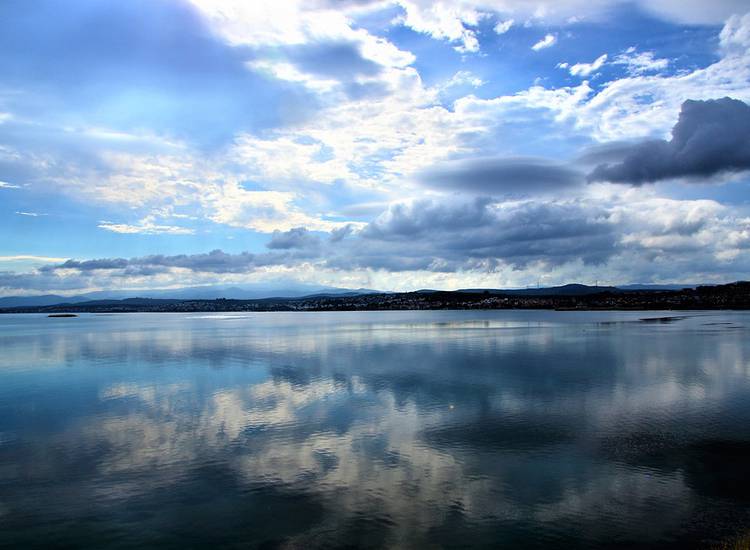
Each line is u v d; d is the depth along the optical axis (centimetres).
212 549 1627
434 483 2100
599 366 5362
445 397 3738
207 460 2414
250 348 7794
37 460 2450
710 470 2206
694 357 6059
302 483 2120
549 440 2648
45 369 5700
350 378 4678
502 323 15425
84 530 1762
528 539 1650
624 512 1827
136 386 4412
